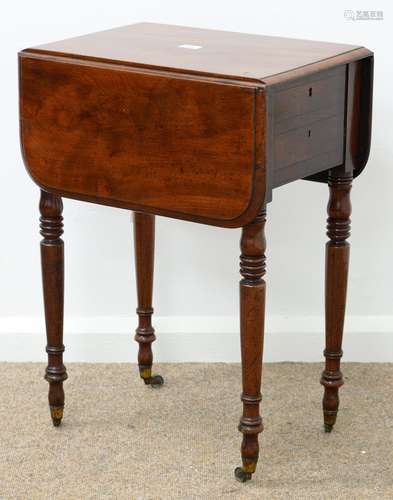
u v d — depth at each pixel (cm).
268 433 263
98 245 300
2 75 288
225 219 223
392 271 299
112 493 237
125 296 304
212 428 266
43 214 252
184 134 222
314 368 298
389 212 294
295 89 221
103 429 265
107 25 287
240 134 215
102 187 237
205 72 218
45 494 236
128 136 230
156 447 257
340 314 257
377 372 295
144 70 224
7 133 292
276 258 299
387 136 288
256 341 230
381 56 283
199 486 240
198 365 302
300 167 228
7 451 254
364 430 264
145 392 285
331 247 253
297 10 283
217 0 284
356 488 239
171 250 300
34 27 286
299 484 241
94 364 303
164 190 228
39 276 303
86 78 232
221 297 303
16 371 297
